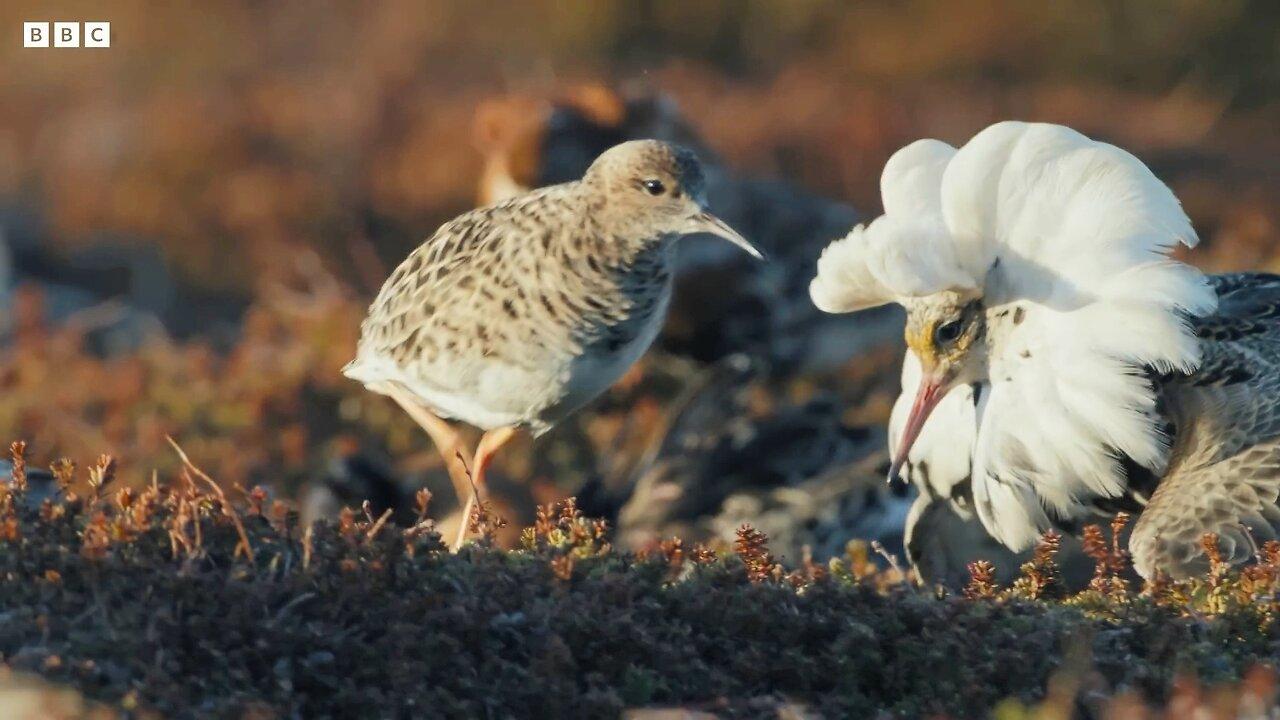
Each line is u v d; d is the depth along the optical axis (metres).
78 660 6.95
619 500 14.66
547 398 11.66
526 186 20.47
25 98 37.00
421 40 39.66
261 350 18.70
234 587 7.41
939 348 10.08
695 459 14.47
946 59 39.50
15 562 7.66
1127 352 9.58
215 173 31.89
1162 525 9.59
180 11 40.47
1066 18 40.50
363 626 7.61
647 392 18.03
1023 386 10.07
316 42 39.97
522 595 8.01
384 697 7.29
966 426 10.61
